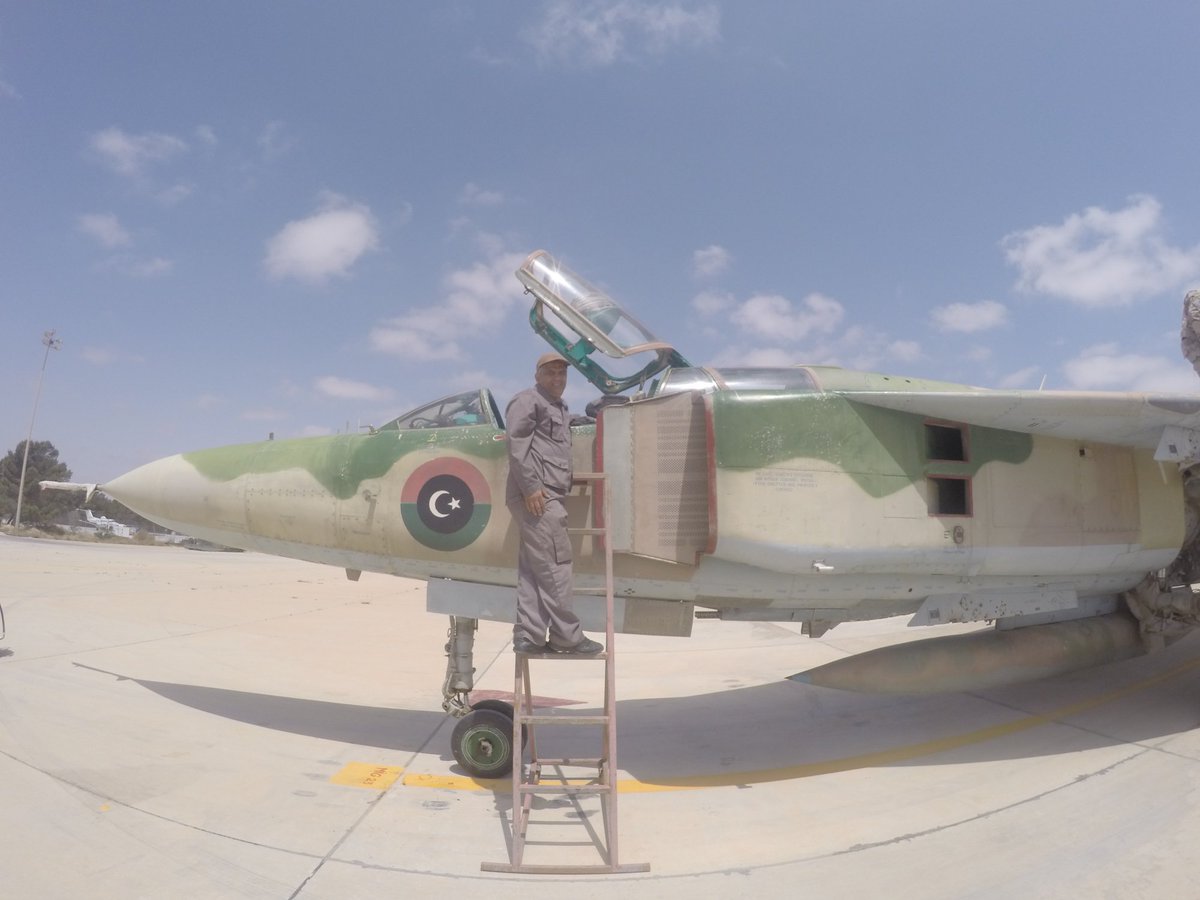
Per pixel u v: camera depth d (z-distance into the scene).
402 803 5.17
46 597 15.05
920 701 7.84
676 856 4.31
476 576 6.27
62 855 4.02
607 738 4.81
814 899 3.75
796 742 6.71
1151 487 6.85
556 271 6.31
